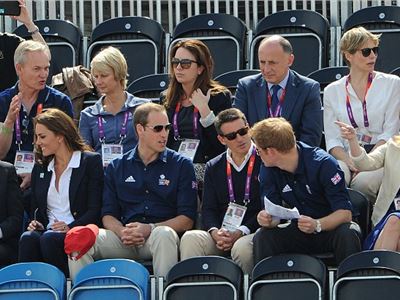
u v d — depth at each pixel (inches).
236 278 1202.6
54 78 1524.4
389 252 1176.8
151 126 1291.8
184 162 1304.1
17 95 1379.2
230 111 1284.4
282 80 1381.6
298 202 1242.0
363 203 1270.9
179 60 1365.7
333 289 1178.6
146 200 1299.2
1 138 1387.8
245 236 1251.8
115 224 1285.7
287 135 1220.5
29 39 1663.4
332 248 1220.5
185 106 1375.5
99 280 1216.2
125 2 1756.9
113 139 1396.4
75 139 1314.0
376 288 1173.7
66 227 1277.1
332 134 1390.3
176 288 1206.9
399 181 1256.8
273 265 1194.6
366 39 1390.3
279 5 1750.7
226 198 1290.6
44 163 1314.0
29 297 1223.5
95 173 1310.3
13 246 1306.6
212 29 1648.6
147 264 1272.1
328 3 1740.9
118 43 1654.8
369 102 1391.5
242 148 1282.0
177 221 1283.2
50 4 1749.5
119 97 1407.5
